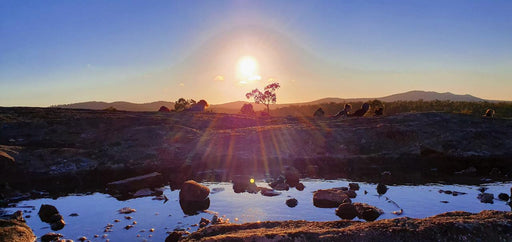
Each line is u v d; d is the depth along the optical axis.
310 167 16.88
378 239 5.20
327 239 5.20
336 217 8.99
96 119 26.23
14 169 15.30
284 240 5.19
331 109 63.25
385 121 25.03
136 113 32.72
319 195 10.50
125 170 16.77
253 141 21.95
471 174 14.88
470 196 10.94
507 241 5.15
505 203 10.04
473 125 22.94
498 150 19.11
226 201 10.90
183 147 20.72
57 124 24.48
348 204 9.18
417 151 19.47
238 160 18.86
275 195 11.56
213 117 31.86
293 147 20.91
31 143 20.94
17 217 9.02
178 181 14.41
